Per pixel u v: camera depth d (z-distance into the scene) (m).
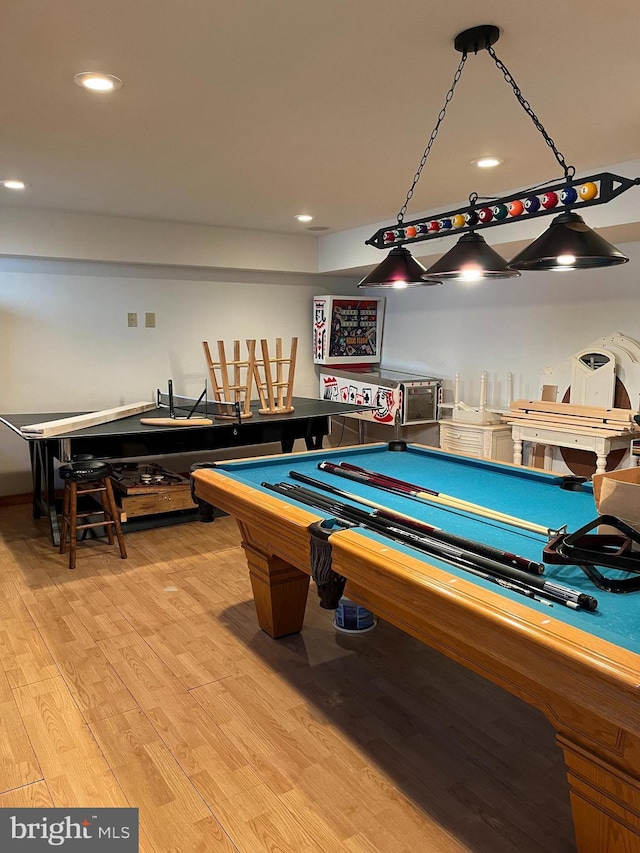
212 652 2.71
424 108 2.57
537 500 2.45
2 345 4.88
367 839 1.70
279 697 2.38
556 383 4.74
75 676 2.52
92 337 5.23
